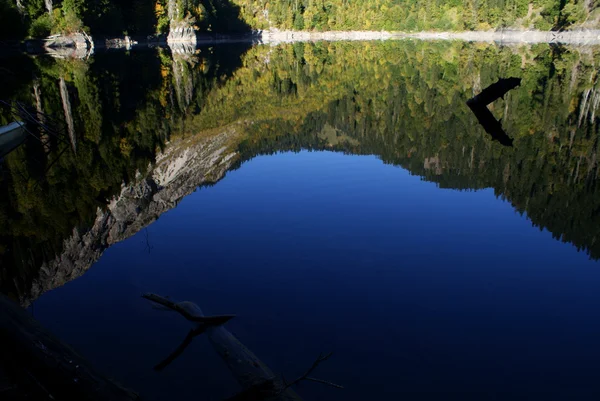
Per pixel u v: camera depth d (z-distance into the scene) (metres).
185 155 17.66
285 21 123.75
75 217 10.62
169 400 4.66
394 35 120.69
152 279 7.16
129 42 75.75
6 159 14.49
